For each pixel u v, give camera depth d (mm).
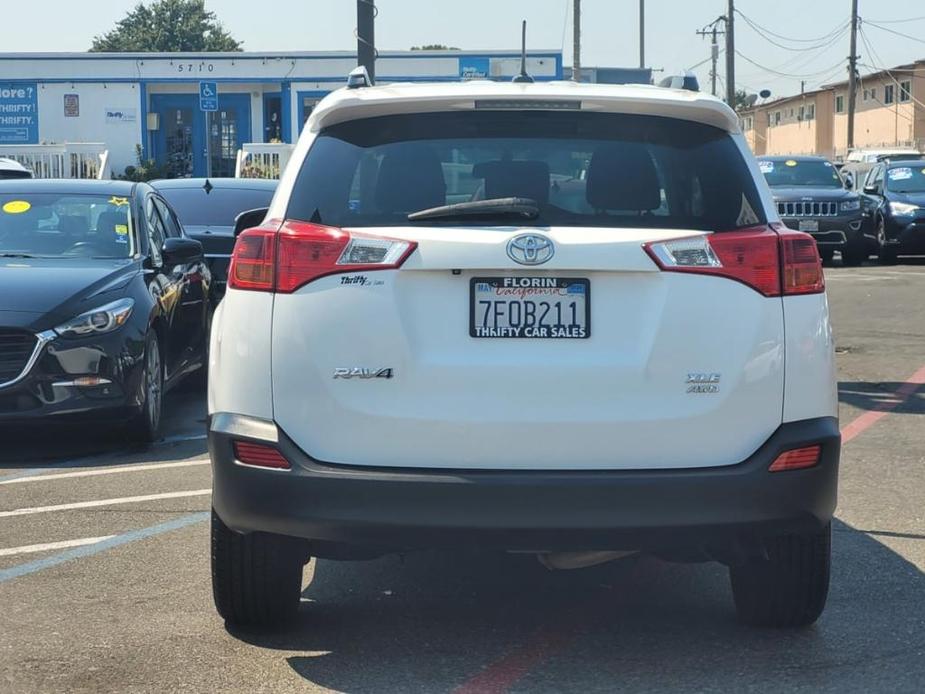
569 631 5258
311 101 40031
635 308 4434
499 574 6086
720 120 4754
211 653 4984
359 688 4629
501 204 4512
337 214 4605
